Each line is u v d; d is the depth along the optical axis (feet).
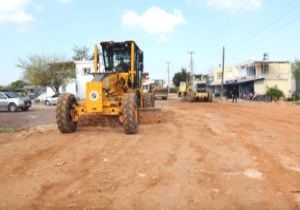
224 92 279.90
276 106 120.78
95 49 48.80
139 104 52.80
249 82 229.66
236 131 46.03
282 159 28.78
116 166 25.77
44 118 75.87
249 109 101.40
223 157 29.19
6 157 28.91
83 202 18.74
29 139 38.24
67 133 41.52
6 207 18.16
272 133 44.57
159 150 31.48
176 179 22.72
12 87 285.02
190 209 17.80
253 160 28.25
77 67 187.73
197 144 35.04
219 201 18.94
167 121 55.47
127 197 19.43
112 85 43.88
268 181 22.59
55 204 18.51
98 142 35.14
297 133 44.98
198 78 194.39
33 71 185.06
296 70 211.82
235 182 22.27
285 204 18.66
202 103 151.53
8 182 22.17
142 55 55.06
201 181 22.36
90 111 40.68
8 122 65.82
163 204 18.44
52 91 196.95
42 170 24.81
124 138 37.58
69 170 24.76
